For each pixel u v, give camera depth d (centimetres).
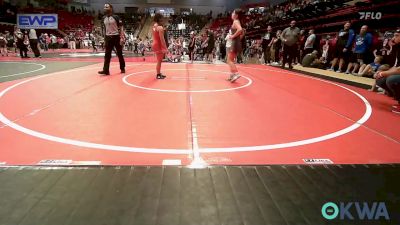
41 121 400
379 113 482
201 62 1563
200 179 242
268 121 421
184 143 330
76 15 3919
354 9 1341
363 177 251
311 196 219
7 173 245
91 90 620
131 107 484
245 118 433
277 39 1435
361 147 329
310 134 369
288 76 934
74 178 239
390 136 368
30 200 207
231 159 290
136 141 333
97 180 237
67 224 182
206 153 304
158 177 244
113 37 845
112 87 660
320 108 507
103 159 285
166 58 1734
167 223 186
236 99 562
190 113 453
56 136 344
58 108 469
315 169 263
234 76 767
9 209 196
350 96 623
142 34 4091
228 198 215
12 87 639
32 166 259
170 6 4591
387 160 295
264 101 552
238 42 746
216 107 495
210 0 4619
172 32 4025
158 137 347
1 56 1795
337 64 1133
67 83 703
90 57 1739
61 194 216
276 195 220
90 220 186
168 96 575
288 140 346
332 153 310
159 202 208
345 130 388
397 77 504
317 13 1686
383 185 238
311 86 742
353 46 1026
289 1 2886
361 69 977
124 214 193
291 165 271
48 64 1211
